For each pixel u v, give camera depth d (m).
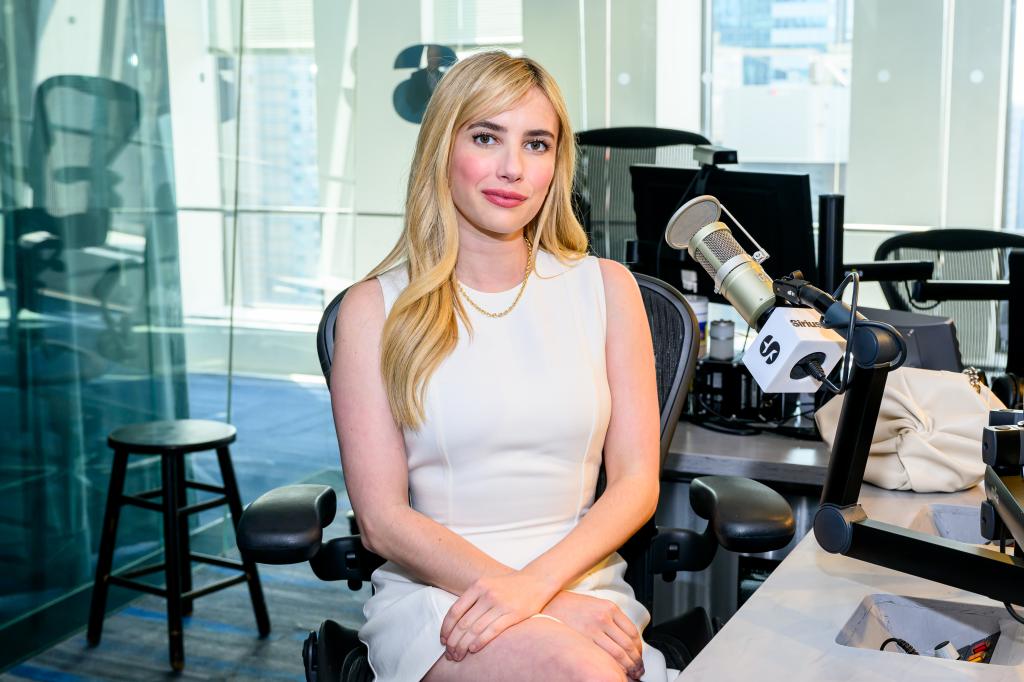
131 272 3.45
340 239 4.39
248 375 4.07
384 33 4.36
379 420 1.55
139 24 3.42
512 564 1.51
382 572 1.58
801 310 1.14
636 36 5.21
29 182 3.08
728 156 2.53
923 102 4.77
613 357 1.66
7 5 2.99
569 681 1.20
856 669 1.08
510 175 1.52
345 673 1.47
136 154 3.44
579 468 1.59
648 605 1.68
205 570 3.77
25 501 3.09
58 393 3.20
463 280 1.62
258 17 3.96
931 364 2.09
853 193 4.97
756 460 2.09
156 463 3.59
